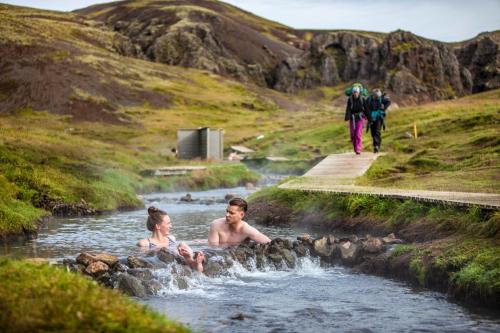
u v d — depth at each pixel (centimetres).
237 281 1201
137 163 4059
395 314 964
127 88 12200
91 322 539
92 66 12762
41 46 12938
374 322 921
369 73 19175
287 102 15512
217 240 1447
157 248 1398
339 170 2880
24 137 3581
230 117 11431
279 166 5331
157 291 1095
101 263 1134
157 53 19362
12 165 2595
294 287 1152
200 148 5441
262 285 1168
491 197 1543
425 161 2809
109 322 540
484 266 1032
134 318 560
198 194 3475
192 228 1980
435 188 1948
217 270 1230
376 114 3459
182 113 11300
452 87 17962
